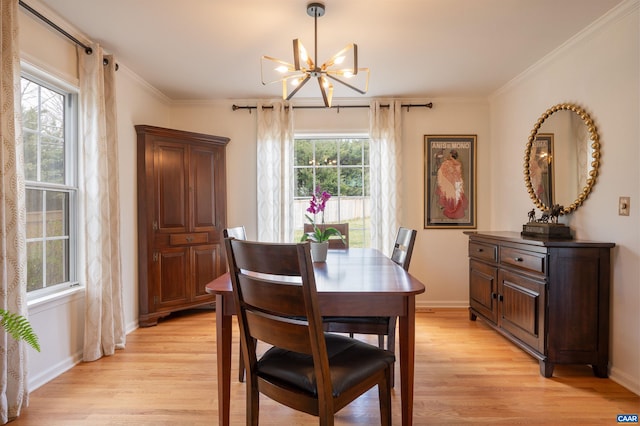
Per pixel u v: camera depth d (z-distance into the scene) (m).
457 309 3.82
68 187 2.47
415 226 3.94
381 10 2.20
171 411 1.86
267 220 3.88
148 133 3.27
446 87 3.61
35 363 2.10
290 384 1.32
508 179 3.55
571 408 1.88
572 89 2.63
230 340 1.60
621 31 2.18
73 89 2.49
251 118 3.98
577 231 2.57
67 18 2.29
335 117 3.98
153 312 3.30
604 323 2.22
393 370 2.06
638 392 2.02
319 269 1.96
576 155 2.57
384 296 1.48
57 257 2.41
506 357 2.55
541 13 2.24
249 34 2.51
